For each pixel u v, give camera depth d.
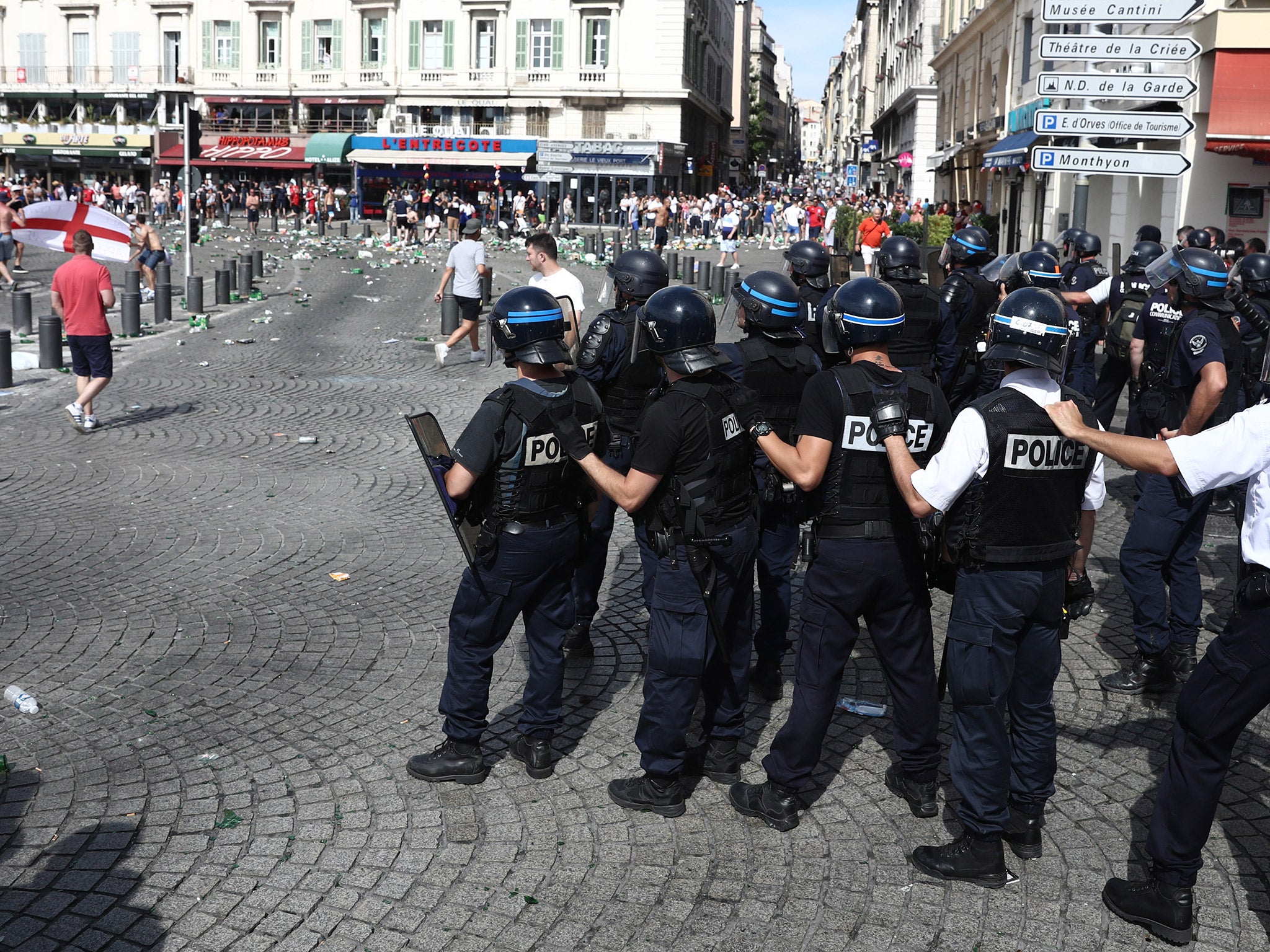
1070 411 3.35
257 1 53.31
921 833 3.87
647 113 50.66
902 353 6.12
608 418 5.01
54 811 3.93
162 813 3.93
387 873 3.59
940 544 3.62
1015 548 3.44
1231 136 13.69
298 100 53.75
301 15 53.03
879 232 23.47
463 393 11.96
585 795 4.11
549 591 4.11
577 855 3.72
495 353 14.44
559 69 50.72
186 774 4.20
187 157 18.95
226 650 5.36
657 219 33.06
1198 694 3.23
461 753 4.18
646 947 3.25
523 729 4.23
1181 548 5.03
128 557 6.68
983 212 30.62
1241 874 3.63
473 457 3.84
